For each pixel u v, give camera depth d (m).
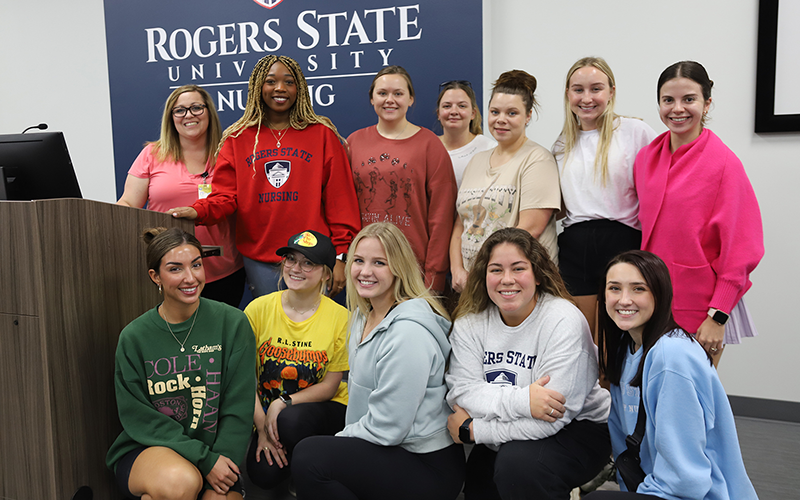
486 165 2.45
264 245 2.50
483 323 1.78
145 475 1.68
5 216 1.66
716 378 1.40
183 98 2.64
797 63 2.72
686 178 2.04
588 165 2.28
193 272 1.78
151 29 3.51
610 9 2.99
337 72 3.25
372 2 3.13
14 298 1.68
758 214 2.01
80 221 1.77
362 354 1.76
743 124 2.87
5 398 1.72
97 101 3.82
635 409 1.56
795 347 2.88
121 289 1.95
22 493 1.74
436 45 3.07
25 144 1.87
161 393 1.81
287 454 1.98
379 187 2.54
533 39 3.11
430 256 2.53
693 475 1.32
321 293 2.13
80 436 1.78
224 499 1.76
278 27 3.31
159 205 2.73
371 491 1.64
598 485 1.99
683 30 2.90
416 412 1.66
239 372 1.90
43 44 3.86
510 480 1.57
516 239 1.66
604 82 2.20
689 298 2.04
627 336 1.60
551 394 1.58
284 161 2.48
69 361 1.74
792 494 2.10
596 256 2.26
